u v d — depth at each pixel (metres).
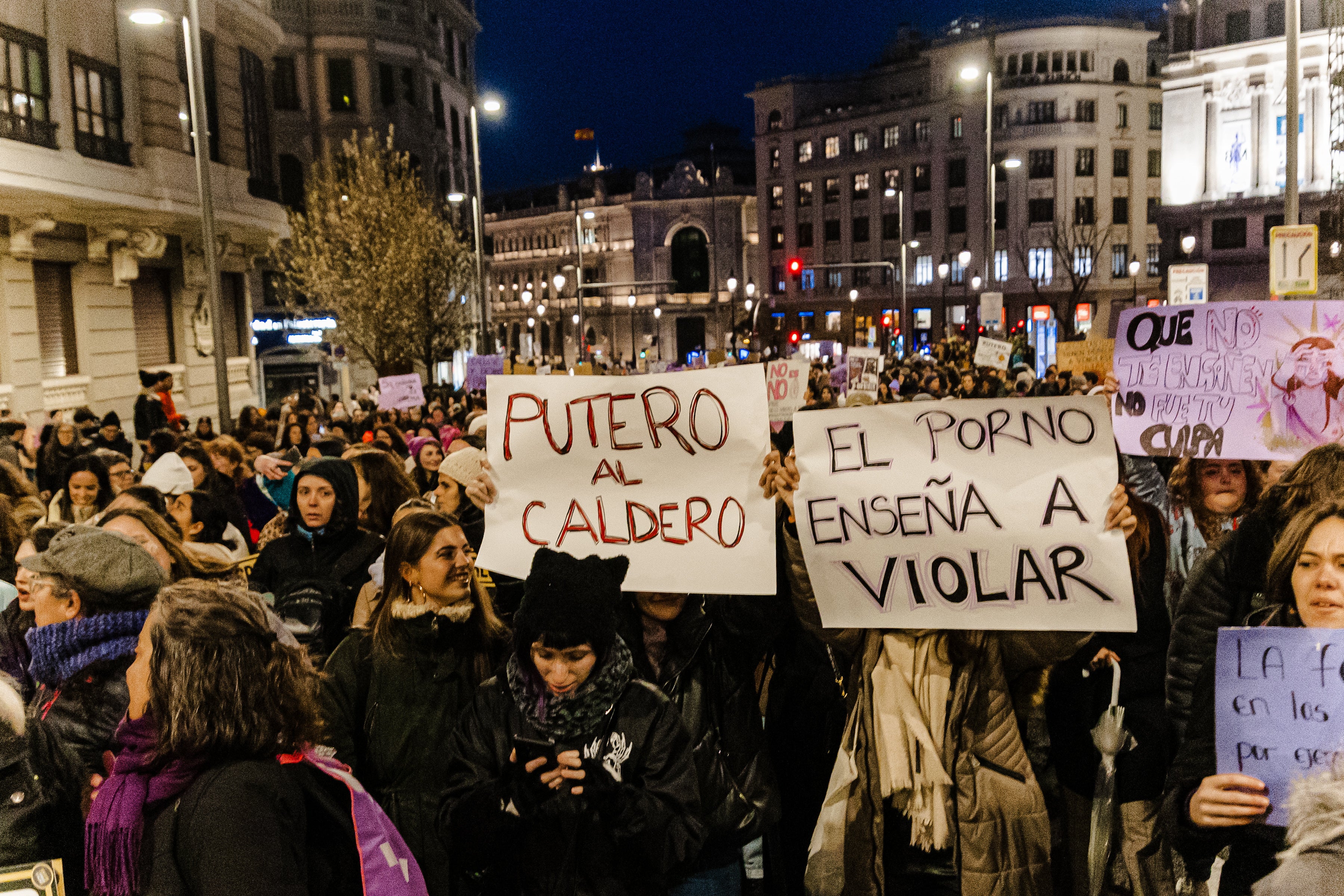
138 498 4.71
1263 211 48.03
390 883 2.46
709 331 95.94
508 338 115.19
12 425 11.05
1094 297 65.81
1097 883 3.57
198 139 15.41
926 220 70.06
